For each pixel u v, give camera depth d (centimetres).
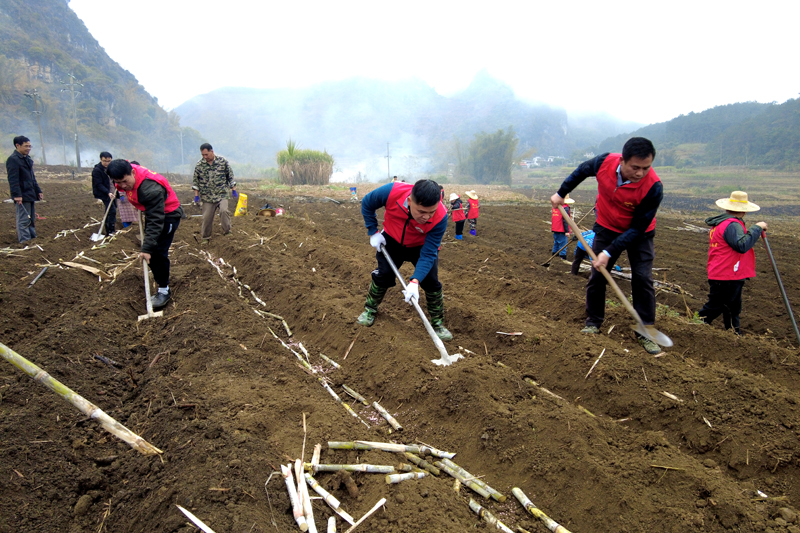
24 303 601
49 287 669
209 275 748
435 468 364
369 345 542
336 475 331
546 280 920
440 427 420
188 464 325
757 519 302
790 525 299
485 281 810
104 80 10475
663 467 340
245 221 1290
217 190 1039
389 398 468
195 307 627
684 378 446
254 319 611
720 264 634
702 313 671
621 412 438
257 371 473
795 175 6297
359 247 1123
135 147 10038
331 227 1459
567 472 349
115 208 1135
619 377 456
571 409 409
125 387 454
